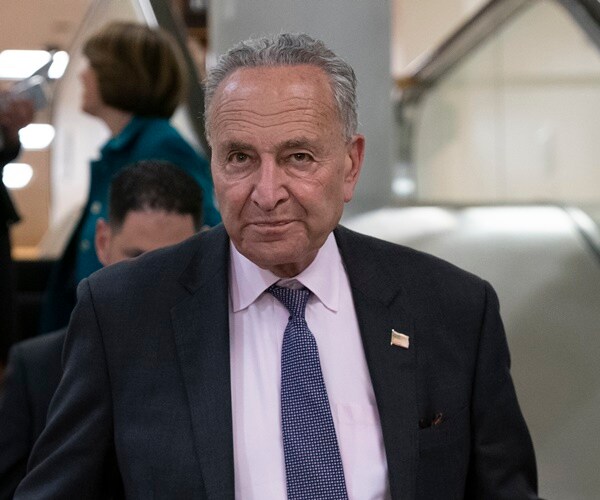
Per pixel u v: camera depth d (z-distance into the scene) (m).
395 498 2.23
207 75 2.24
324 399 2.29
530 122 9.06
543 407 4.80
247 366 2.34
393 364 2.34
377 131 5.53
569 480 4.47
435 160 9.91
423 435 2.31
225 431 2.21
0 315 4.89
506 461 2.43
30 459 2.36
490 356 2.45
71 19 11.23
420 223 5.74
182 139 4.30
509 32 9.14
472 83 9.73
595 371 4.98
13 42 11.77
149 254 2.48
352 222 5.62
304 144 2.14
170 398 2.27
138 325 2.33
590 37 6.49
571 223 5.93
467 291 2.48
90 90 4.36
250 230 2.18
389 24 5.42
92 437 2.29
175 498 2.19
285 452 2.25
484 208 6.02
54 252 8.05
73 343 2.35
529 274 5.54
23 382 3.11
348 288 2.45
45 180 8.71
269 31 5.21
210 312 2.34
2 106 5.00
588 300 5.39
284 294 2.39
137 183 3.23
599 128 8.05
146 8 5.89
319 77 2.18
